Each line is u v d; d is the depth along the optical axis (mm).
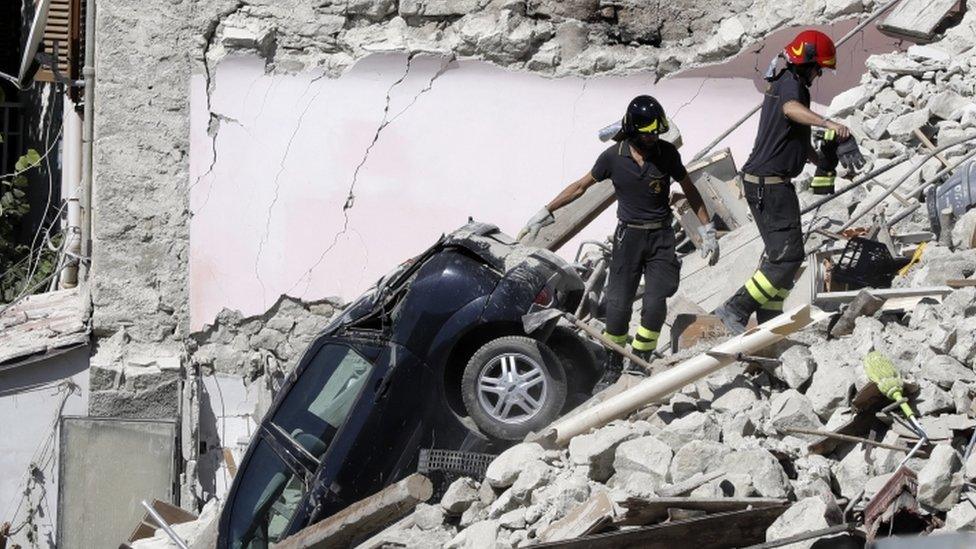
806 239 42062
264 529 35656
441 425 35281
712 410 33312
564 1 55094
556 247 46719
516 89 54938
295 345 53938
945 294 35031
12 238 72438
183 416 53156
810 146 37906
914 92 47562
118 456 52812
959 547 24062
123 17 53844
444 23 54844
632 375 35625
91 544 52594
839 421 31422
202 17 54031
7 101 83938
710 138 55094
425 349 35312
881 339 33156
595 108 55094
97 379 52906
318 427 35844
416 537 31859
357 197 54344
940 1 50938
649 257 37156
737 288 42062
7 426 53250
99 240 53781
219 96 54094
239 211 54031
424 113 54625
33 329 55750
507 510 31234
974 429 29531
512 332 35625
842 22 54156
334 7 54406
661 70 55125
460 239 36625
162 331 53844
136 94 53875
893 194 43406
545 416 34875
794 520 28016
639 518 29125
